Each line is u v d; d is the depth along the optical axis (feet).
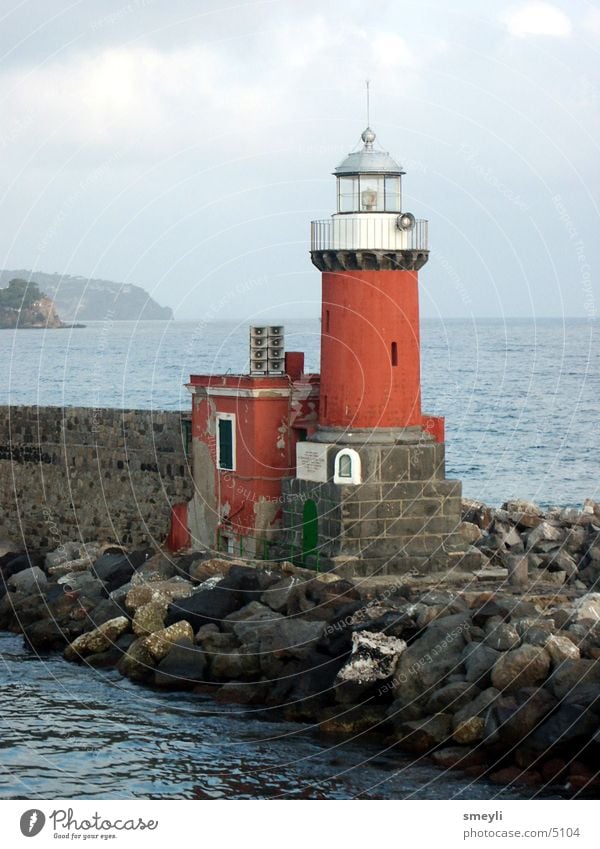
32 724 133.28
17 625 171.12
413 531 160.86
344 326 160.76
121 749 125.90
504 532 176.45
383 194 161.68
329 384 162.81
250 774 119.65
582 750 115.96
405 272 161.38
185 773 120.06
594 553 166.61
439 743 122.62
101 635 155.53
